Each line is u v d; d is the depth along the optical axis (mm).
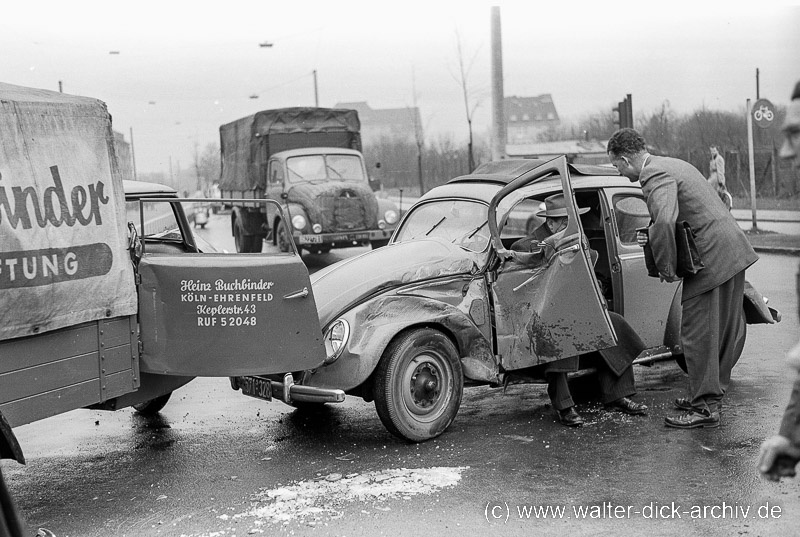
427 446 5676
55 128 4613
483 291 6145
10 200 4328
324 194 17625
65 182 4641
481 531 4172
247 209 21328
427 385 5770
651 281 6891
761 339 8828
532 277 5996
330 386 5605
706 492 4590
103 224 4848
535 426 6086
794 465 2373
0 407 4293
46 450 5914
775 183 25984
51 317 4496
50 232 4520
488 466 5188
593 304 5719
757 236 18062
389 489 4805
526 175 6039
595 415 6305
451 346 5875
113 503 4781
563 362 5965
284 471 5238
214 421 6598
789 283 12336
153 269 5074
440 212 6969
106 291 4828
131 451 5824
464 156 37938
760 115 19188
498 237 6141
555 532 4133
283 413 6797
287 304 5289
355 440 5895
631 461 5164
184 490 4953
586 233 7129
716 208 5719
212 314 5145
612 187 6867
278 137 20656
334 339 5613
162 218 6641
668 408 6402
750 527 4117
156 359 5098
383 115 113938
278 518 4434
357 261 6340
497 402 6914
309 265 18625
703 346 5734
